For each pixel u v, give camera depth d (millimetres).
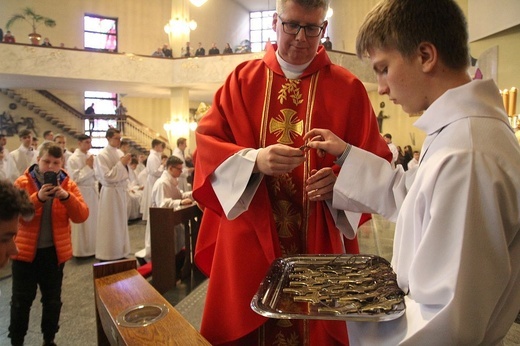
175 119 12656
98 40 14883
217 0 17250
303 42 1360
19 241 2564
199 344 1115
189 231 3885
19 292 2619
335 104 1439
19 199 1449
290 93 1470
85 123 15109
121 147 8164
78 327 3244
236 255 1362
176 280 3703
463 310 616
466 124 709
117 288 1505
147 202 7879
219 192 1318
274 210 1445
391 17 793
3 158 7227
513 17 9188
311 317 793
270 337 1441
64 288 4145
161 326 1209
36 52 10758
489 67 9867
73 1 14281
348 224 1379
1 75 10797
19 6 13469
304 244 1417
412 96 814
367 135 1381
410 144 12617
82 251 5285
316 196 1271
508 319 712
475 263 628
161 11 15734
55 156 2814
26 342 3004
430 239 668
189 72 11992
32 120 14102
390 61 813
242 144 1423
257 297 941
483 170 656
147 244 4516
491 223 639
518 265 689
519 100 8922
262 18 18922
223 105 1489
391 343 758
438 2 768
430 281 662
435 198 678
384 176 1141
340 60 11117
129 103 15742
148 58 11898
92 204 5426
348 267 1130
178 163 4688
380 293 892
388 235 4656
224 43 17781
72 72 11141
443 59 768
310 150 1430
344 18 15391
